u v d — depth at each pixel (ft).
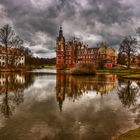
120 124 48.91
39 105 69.05
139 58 389.19
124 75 225.15
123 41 386.52
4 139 39.68
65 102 75.00
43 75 227.40
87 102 75.61
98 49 490.49
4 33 298.56
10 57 339.36
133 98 85.71
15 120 51.62
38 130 44.70
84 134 42.37
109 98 84.99
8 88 111.04
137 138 37.45
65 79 174.50
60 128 45.98
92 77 201.87
